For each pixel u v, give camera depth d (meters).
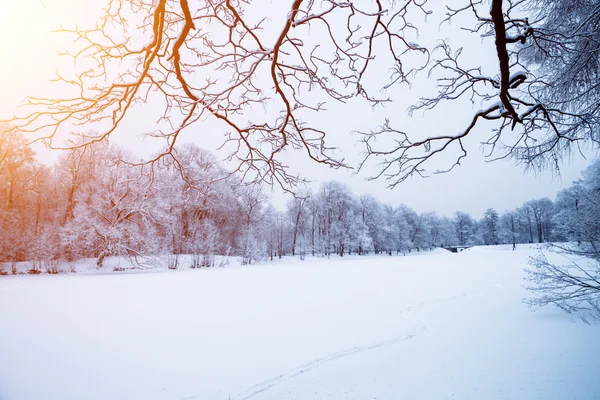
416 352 8.17
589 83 4.91
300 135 3.08
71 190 28.77
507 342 8.49
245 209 40.03
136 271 30.11
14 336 9.86
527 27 3.24
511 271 25.69
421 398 5.81
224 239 42.78
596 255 8.64
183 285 20.17
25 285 20.41
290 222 60.00
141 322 11.27
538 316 10.95
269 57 2.86
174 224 32.62
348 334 9.84
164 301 14.84
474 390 5.96
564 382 6.04
